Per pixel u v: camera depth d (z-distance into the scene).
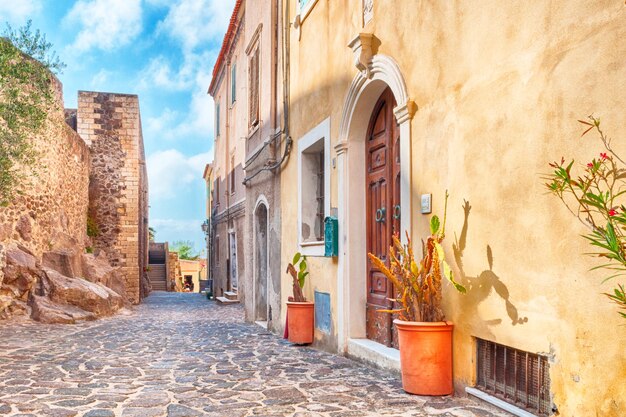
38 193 12.88
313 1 8.13
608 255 2.74
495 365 4.12
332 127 7.40
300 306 8.05
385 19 5.84
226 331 10.19
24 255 11.77
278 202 10.09
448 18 4.67
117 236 19.78
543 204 3.55
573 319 3.28
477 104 4.26
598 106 3.13
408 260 4.75
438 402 4.34
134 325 11.34
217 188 24.94
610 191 2.84
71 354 7.17
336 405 4.40
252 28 12.51
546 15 3.55
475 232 4.26
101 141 19.86
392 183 6.12
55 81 14.12
